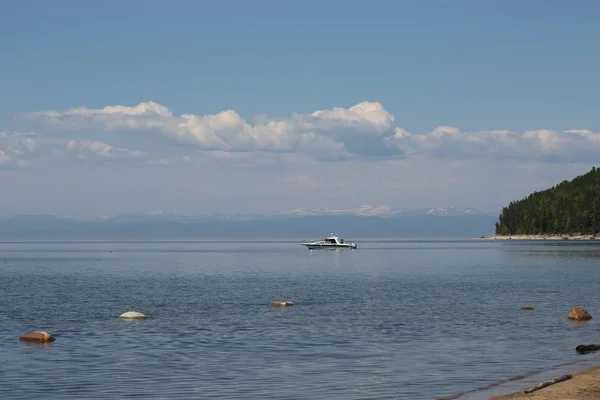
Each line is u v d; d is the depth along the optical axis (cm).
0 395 2970
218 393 2970
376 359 3712
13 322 5409
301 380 3203
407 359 3703
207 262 17450
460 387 3033
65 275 12038
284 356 3819
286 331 4788
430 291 8112
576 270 12256
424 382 3141
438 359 3697
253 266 15075
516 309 6116
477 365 3525
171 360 3712
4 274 12438
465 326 4994
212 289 8631
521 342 4250
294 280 10312
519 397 2727
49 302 7044
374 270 13062
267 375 3316
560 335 4531
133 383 3169
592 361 3588
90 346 4188
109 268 14562
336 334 4631
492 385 3058
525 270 12462
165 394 2962
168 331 4819
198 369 3469
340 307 6356
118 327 5050
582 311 5362
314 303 6744
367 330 4816
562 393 2764
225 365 3566
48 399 2897
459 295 7550
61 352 3972
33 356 3847
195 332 4762
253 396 2916
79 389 3062
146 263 17075
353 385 3094
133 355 3869
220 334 4662
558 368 3422
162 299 7294
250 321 5350
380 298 7250
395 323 5184
